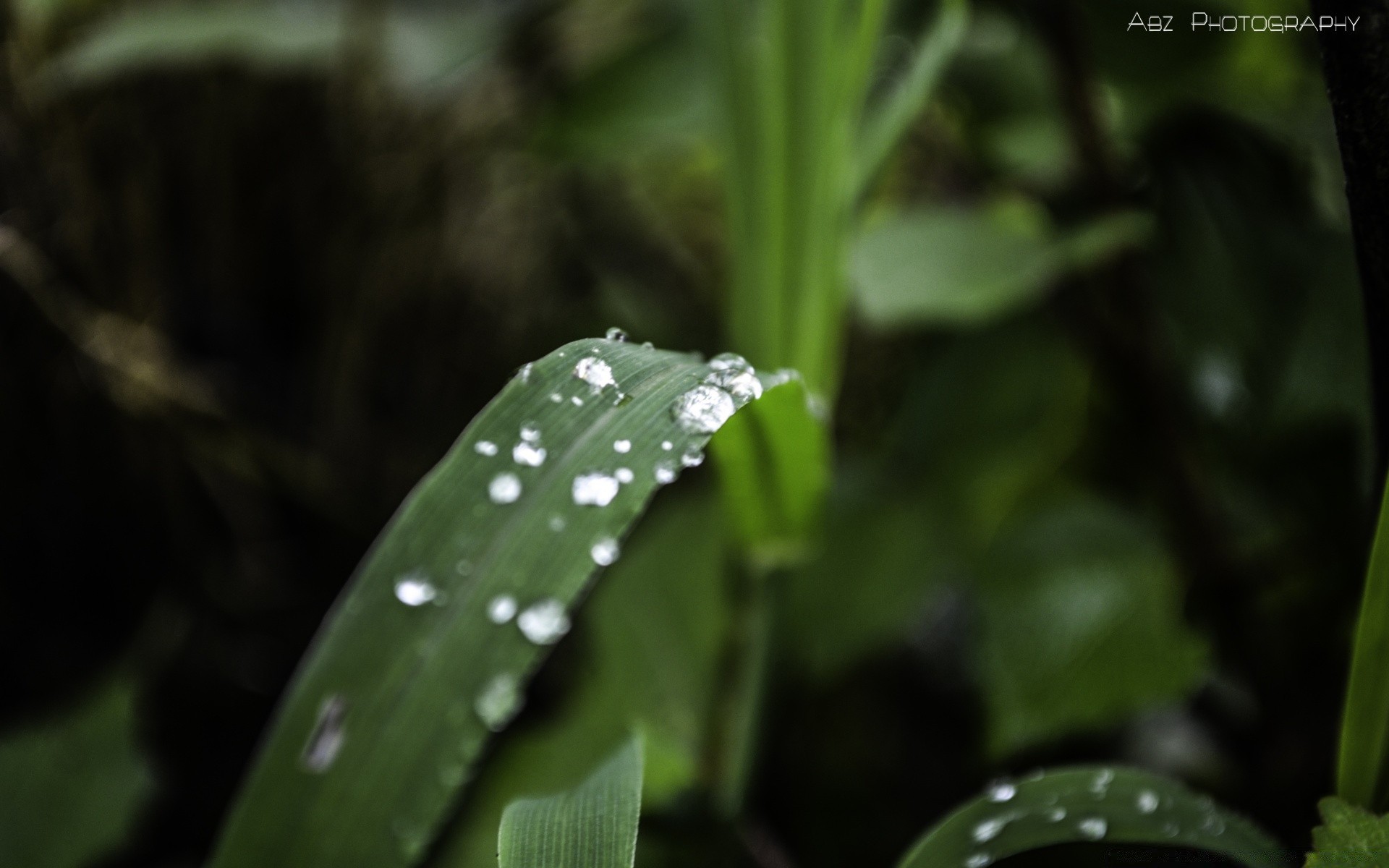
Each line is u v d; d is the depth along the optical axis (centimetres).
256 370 44
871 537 39
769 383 26
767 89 30
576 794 25
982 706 35
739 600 31
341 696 25
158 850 40
